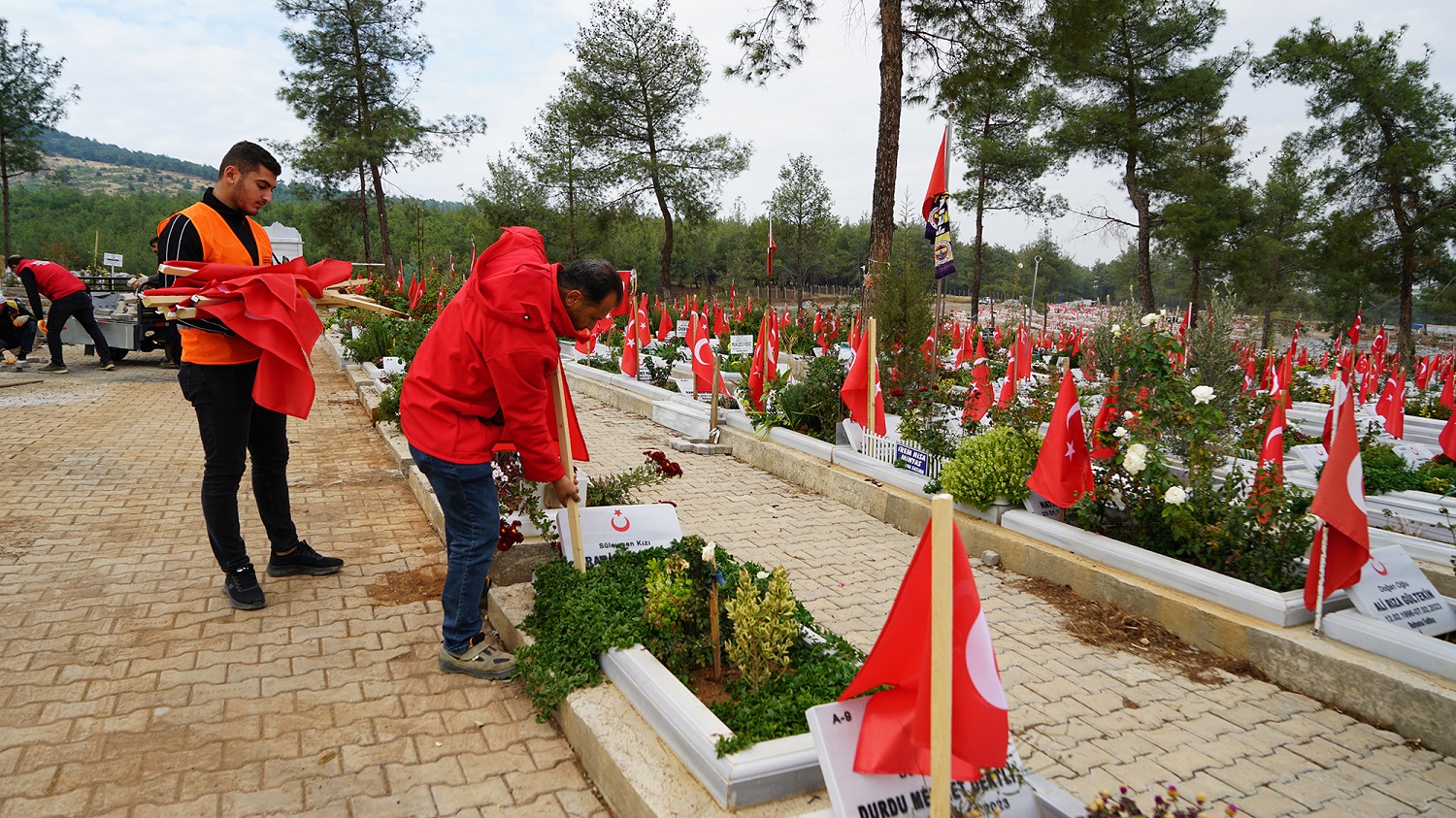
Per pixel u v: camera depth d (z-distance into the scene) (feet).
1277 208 95.35
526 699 11.92
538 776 10.14
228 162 13.70
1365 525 13.09
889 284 29.04
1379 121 81.82
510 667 12.35
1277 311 126.41
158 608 14.08
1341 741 11.78
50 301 42.01
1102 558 16.75
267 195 14.12
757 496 24.26
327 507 20.76
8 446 25.13
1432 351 105.81
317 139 97.81
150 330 45.78
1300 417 40.60
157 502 20.26
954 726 7.02
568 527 14.30
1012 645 14.60
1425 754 11.50
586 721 10.21
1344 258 83.97
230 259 13.65
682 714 9.48
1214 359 28.78
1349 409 13.10
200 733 10.58
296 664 12.47
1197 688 13.25
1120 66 80.12
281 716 11.07
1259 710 12.60
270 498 15.23
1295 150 88.07
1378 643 12.76
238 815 9.09
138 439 27.53
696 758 9.01
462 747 10.66
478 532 11.95
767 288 43.83
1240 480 16.78
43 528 17.81
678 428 32.81
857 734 8.00
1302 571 15.89
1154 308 85.20
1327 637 13.42
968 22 42.91
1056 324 118.11
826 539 20.40
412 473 22.47
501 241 11.91
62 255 121.29
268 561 16.28
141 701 11.20
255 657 12.60
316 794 9.54
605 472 26.43
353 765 10.13
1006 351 67.21
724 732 9.07
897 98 41.11
